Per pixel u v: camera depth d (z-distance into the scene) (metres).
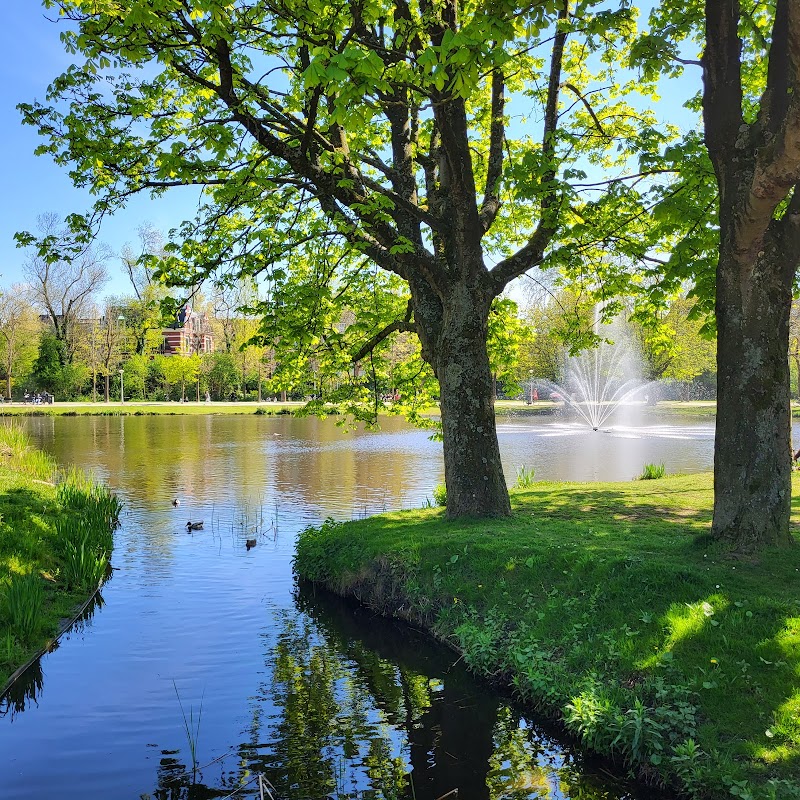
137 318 65.69
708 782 4.57
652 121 12.08
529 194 8.82
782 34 6.64
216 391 76.19
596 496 13.02
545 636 6.70
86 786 4.93
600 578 7.14
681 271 9.25
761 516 7.06
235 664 7.25
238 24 7.64
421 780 5.07
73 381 66.56
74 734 5.70
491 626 7.21
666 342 13.37
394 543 9.40
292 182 9.33
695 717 5.14
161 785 4.96
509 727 5.89
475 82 5.59
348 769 5.22
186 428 41.78
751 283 7.04
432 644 7.76
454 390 10.23
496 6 5.61
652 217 9.04
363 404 13.73
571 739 5.65
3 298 64.19
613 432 36.69
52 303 68.56
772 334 7.07
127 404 63.44
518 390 14.26
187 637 8.04
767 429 7.10
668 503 11.98
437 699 6.44
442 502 13.66
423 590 8.37
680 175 8.83
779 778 4.42
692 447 29.02
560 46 10.59
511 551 8.23
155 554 12.06
